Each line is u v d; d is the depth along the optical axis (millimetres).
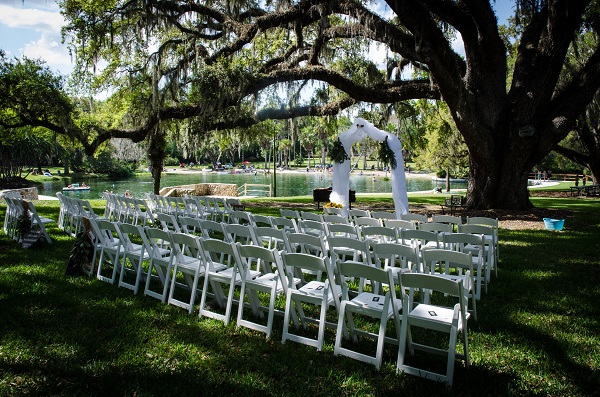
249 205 16438
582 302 4789
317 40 13062
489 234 6340
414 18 9750
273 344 3621
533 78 12977
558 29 12328
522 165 13969
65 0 12555
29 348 3363
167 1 12016
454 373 3166
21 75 12836
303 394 2840
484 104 13672
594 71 12609
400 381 3016
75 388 2850
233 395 2812
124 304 4469
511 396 2834
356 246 4719
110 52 14523
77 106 17969
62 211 9281
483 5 11516
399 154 9805
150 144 15609
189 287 4891
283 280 3787
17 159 42281
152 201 11164
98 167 53562
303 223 6379
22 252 6746
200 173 61688
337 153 9906
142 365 3176
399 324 3363
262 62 14727
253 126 17375
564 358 3391
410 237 5438
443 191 28875
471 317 4273
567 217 12492
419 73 16703
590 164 24938
